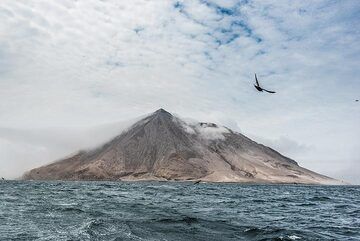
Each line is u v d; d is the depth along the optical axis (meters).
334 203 59.19
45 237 21.31
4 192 68.31
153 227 25.62
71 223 26.44
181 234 23.59
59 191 76.56
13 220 27.88
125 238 21.34
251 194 86.56
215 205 47.91
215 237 23.19
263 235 24.19
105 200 50.88
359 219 35.28
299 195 88.19
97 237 21.39
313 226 29.59
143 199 55.97
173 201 52.97
